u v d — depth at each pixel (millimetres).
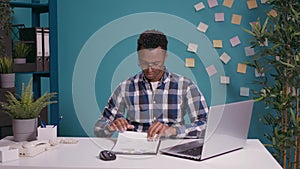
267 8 3027
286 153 2943
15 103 2170
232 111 1905
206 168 1710
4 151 1803
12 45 2971
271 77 3049
